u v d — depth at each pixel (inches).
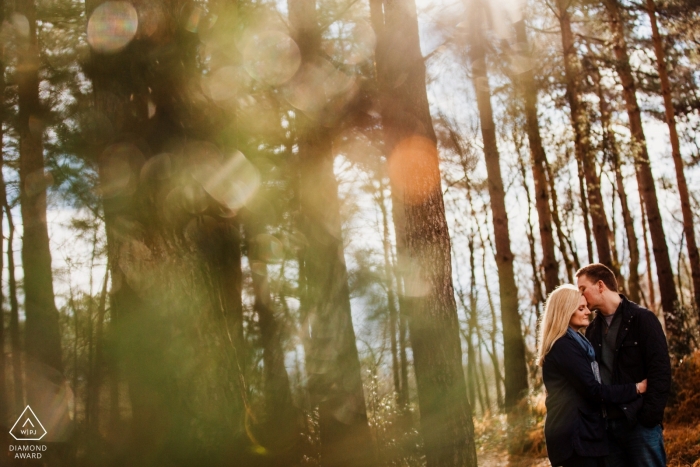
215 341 241.8
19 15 347.6
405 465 338.0
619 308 180.2
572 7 489.7
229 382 240.8
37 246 342.3
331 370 348.2
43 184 348.8
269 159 388.8
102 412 400.5
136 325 234.8
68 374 465.4
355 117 374.6
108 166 246.1
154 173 246.7
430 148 247.3
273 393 406.0
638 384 168.1
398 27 254.8
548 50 490.6
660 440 170.1
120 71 253.4
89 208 404.8
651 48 519.5
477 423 482.6
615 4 481.7
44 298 339.6
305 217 366.0
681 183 464.4
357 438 337.4
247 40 357.1
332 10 398.6
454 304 240.1
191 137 269.9
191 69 287.7
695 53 491.8
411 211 242.4
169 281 237.3
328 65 362.9
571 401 166.9
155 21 258.5
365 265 528.4
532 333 909.8
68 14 369.1
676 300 440.8
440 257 238.5
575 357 166.9
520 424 384.2
